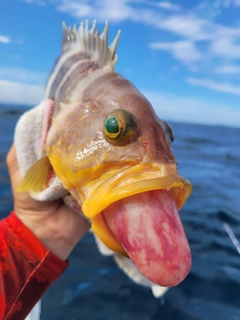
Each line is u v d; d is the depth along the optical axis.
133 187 0.14
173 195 0.15
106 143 0.16
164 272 0.13
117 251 0.15
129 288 0.36
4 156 0.96
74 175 0.17
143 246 0.13
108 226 0.15
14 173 0.22
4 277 0.18
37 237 0.20
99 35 0.21
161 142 0.16
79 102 0.19
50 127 0.20
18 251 0.19
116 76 0.19
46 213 0.20
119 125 0.16
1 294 0.18
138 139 0.16
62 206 0.21
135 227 0.14
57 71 0.23
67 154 0.18
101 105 0.18
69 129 0.18
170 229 0.14
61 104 0.20
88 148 0.17
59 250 0.21
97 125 0.17
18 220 0.20
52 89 0.23
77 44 0.23
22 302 0.18
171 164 0.15
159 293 0.28
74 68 0.21
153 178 0.14
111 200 0.14
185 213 0.64
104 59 0.21
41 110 0.21
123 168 0.15
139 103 0.17
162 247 0.13
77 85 0.20
